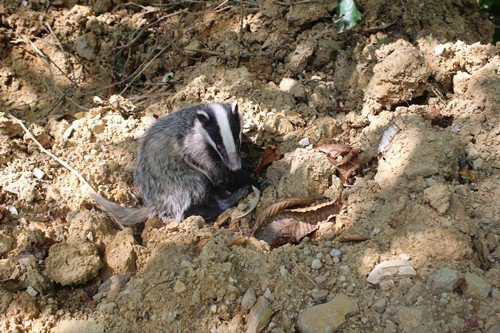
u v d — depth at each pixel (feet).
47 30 9.05
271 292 7.16
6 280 7.38
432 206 7.28
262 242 7.47
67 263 7.43
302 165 7.75
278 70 8.59
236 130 7.90
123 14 9.18
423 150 7.53
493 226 7.24
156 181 8.01
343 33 8.50
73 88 8.90
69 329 7.22
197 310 7.18
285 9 8.73
